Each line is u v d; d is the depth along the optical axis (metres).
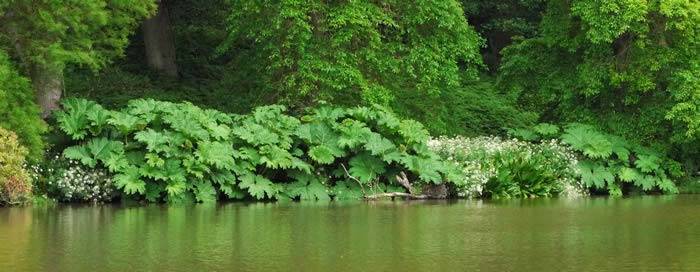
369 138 20.03
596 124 24.14
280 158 19.31
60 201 18.08
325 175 20.06
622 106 24.23
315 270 9.67
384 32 23.55
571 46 24.16
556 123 26.09
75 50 18.62
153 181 18.42
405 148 20.23
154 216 15.30
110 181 18.31
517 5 37.69
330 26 22.39
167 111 19.09
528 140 23.72
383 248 11.34
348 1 22.17
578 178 22.33
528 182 21.25
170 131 18.89
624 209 17.20
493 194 20.69
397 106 23.48
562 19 24.50
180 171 18.42
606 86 24.17
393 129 20.45
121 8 19.77
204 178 18.78
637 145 23.31
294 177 19.70
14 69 18.00
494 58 38.19
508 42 38.38
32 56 18.06
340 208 17.19
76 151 18.42
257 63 23.50
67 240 11.92
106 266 9.84
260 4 22.25
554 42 24.52
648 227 13.90
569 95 24.34
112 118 18.66
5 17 18.06
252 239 12.14
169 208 17.02
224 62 32.09
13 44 18.31
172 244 11.58
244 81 26.11
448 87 24.08
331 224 14.09
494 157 21.69
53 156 18.81
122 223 14.09
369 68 22.95
